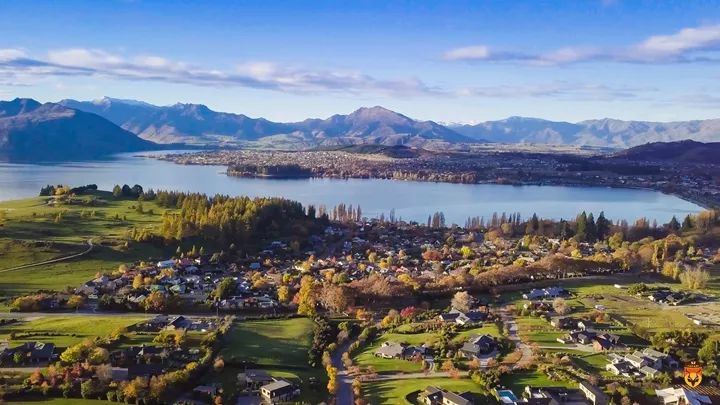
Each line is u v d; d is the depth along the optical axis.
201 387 139.75
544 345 174.75
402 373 155.75
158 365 149.62
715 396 140.62
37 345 156.50
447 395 133.00
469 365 156.75
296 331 192.12
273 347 173.88
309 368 162.75
